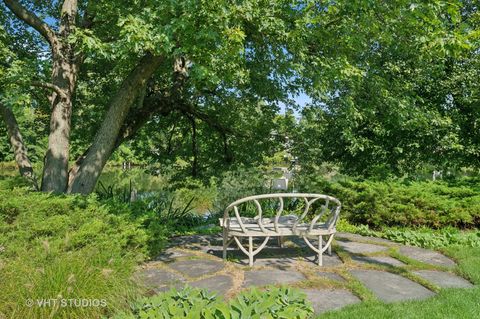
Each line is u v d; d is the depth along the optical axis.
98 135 6.70
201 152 10.92
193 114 9.43
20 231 3.88
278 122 9.87
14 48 8.27
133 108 8.37
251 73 7.62
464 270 4.75
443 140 10.55
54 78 6.88
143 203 6.70
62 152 6.76
